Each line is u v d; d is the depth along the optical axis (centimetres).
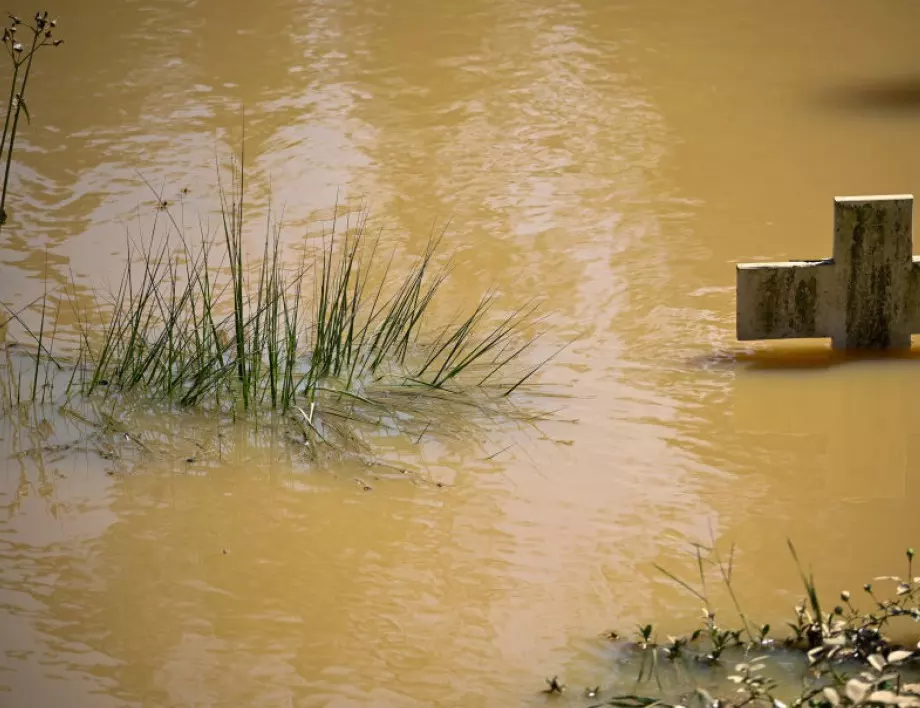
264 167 1229
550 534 643
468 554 626
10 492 676
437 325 899
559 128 1342
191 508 666
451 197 1156
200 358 798
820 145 1277
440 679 534
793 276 841
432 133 1327
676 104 1412
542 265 1010
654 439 741
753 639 554
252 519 657
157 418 759
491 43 1644
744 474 702
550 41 1648
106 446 725
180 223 1092
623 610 580
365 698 522
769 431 750
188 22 1745
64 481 688
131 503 669
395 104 1420
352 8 1811
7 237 1055
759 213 1116
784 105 1403
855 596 586
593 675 535
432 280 979
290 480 694
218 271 990
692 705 513
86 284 962
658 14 1770
